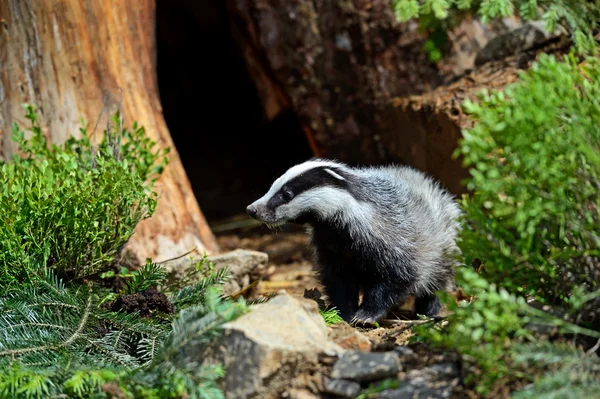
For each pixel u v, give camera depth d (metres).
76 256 8.62
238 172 19.41
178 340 6.61
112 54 10.92
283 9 13.54
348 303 9.21
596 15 9.32
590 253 6.23
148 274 8.79
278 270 12.91
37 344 7.26
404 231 8.96
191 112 21.22
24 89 10.41
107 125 9.87
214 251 11.39
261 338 6.33
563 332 6.07
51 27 10.45
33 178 8.59
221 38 19.98
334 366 6.31
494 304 5.96
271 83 14.82
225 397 6.31
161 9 19.44
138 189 8.95
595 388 5.48
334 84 13.62
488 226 6.51
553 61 6.48
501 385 5.95
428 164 11.87
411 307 10.47
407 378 6.25
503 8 8.73
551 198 6.24
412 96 12.66
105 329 7.81
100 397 6.45
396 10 9.02
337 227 8.76
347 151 13.70
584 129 6.36
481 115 6.34
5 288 8.11
